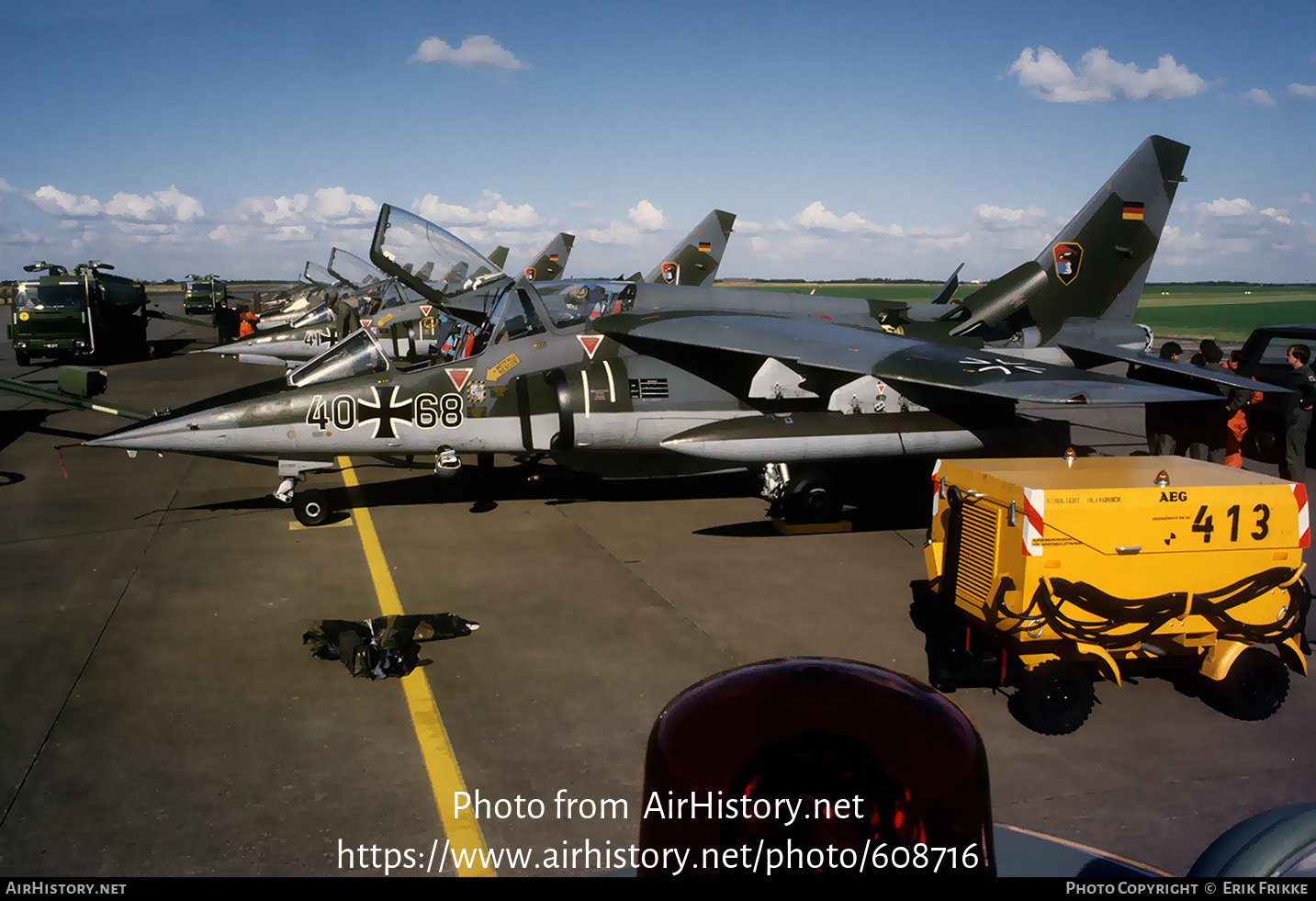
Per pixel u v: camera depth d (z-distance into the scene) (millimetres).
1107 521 4727
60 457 12344
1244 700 5164
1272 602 5043
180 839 3951
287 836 3986
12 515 9781
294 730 4977
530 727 5012
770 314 11500
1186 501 4832
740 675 2033
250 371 25406
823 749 1762
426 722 5074
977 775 1742
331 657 5930
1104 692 5574
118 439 8773
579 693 5453
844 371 9789
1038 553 4699
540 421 9734
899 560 8273
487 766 4598
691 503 10555
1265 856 2195
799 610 6887
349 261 24797
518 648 6121
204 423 8898
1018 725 5125
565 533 9156
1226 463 9977
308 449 9211
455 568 7934
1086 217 12797
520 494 10977
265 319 32125
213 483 11547
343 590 7340
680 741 1812
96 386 10570
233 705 5277
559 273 27766
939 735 1811
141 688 5500
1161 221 13172
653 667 5816
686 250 23984
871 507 10438
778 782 1696
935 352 9383
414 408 9383
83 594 7195
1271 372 12031
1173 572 4871
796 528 9188
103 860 3799
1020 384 8148
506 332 9867
